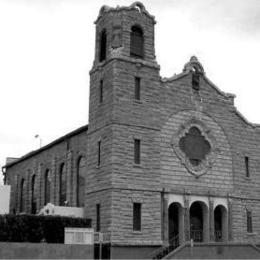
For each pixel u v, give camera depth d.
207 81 52.44
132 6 49.00
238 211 51.06
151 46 49.22
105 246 42.94
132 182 44.72
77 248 39.28
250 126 55.00
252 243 48.34
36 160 65.81
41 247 38.25
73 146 54.06
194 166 49.25
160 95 48.53
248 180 53.03
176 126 48.94
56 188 57.41
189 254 43.41
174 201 46.94
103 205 44.28
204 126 51.00
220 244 45.50
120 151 44.69
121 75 46.34
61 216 42.69
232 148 52.66
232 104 54.00
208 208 48.91
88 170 47.66
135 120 46.19
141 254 43.88
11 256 37.31
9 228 40.12
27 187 67.12
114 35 47.62
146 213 44.88
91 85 49.62
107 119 45.81
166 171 47.19
